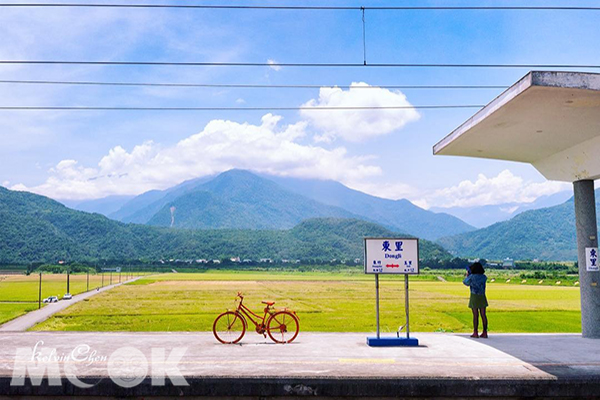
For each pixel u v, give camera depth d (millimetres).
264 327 13266
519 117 11617
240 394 9062
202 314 60844
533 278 164000
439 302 76875
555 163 15562
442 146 15156
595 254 14703
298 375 9219
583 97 10148
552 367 10141
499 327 42625
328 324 46688
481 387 9188
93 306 74562
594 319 14383
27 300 92500
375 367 9992
